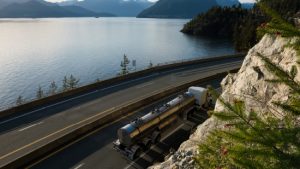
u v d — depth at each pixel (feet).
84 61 398.01
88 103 117.50
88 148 81.05
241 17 646.33
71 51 486.79
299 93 13.64
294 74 14.03
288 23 11.82
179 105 95.14
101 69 350.64
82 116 103.19
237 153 13.87
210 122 54.03
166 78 164.45
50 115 103.35
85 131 90.22
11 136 86.12
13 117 100.27
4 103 234.99
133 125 77.05
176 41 588.09
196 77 167.63
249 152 13.57
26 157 72.95
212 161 18.83
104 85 145.38
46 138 85.20
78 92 131.54
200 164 20.51
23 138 84.99
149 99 120.67
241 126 14.38
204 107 109.29
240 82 61.52
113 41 618.03
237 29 483.51
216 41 576.61
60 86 280.31
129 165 73.00
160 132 85.20
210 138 19.75
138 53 451.12
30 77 313.32
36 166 72.13
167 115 88.63
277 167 12.84
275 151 13.21
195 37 654.12
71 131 85.71
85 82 297.53
